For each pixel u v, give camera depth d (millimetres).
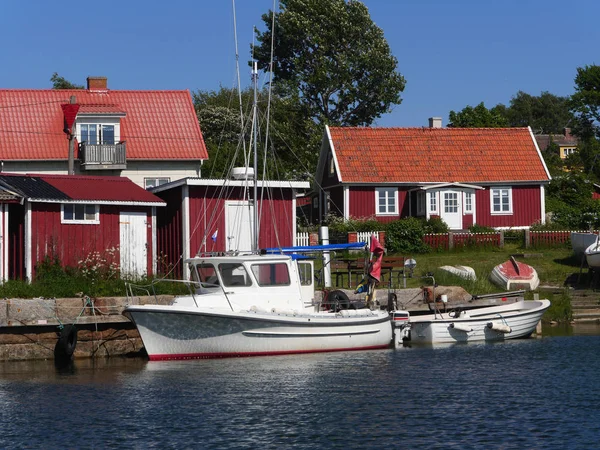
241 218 43812
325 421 22922
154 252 41031
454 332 36406
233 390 26516
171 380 28031
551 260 51188
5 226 37188
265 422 22906
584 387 26609
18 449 20859
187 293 37344
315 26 85000
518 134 68188
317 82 85500
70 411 24172
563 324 41781
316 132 83000
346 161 63875
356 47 86625
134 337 34469
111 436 21781
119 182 42500
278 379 28078
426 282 42000
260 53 88375
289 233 44812
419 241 54562
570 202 73688
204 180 42688
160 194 46125
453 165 64938
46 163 58438
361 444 20984
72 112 56812
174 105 64250
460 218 62781
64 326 32844
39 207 37844
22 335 32781
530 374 28781
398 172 63812
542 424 22469
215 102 88875
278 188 44625
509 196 64562
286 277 33281
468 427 22281
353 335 33594
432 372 29219
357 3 86750
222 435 21797
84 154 57281
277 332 32094
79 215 39031
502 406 24359
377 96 87188
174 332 31250
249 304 32594
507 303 39656
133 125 61562
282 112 83562
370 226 56969
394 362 31156
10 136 58594
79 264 38031
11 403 25219
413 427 22344
